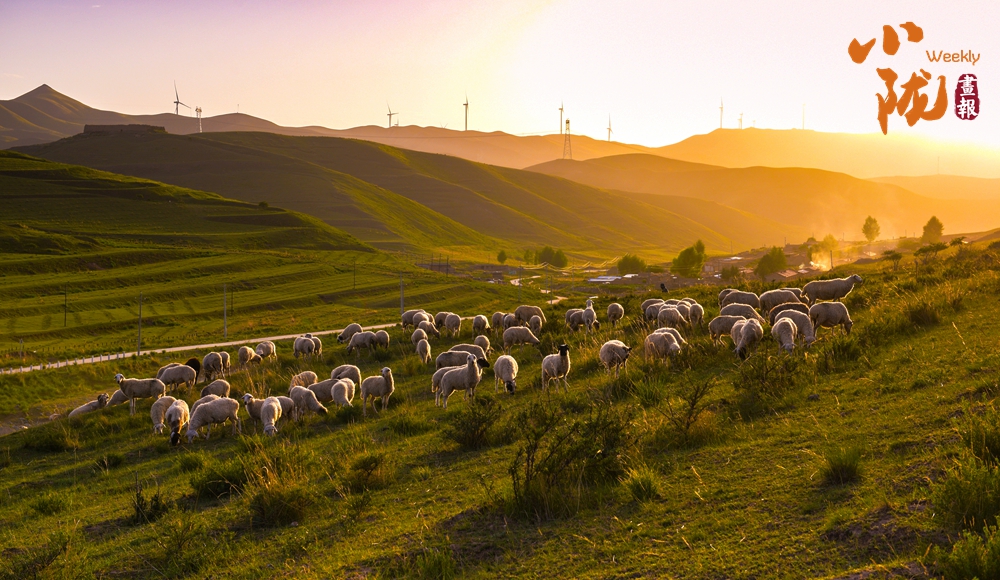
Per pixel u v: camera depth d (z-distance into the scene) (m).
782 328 17.34
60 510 14.86
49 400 41.44
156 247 161.88
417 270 159.25
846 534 7.00
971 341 14.41
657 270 188.75
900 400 11.30
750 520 7.95
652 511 8.83
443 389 19.73
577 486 9.88
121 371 49.09
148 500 13.62
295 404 20.48
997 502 6.48
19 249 147.62
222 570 9.57
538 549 8.30
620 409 14.88
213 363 33.19
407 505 11.07
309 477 13.69
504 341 27.48
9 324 88.19
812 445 10.10
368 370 29.11
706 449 11.02
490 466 12.40
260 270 140.38
